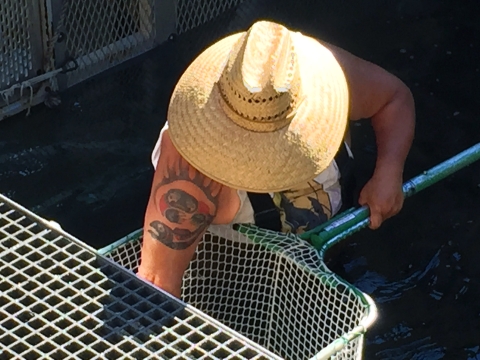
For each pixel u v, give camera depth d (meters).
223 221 2.70
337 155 3.12
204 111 2.50
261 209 2.89
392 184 3.05
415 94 4.57
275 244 2.53
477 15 5.24
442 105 4.49
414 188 3.01
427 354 3.16
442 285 3.42
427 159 4.11
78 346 1.75
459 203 3.81
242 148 2.45
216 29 5.14
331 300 2.39
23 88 4.40
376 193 3.01
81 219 3.82
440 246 3.59
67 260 1.92
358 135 4.16
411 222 3.69
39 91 4.48
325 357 1.96
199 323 1.80
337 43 5.02
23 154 4.16
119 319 1.80
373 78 3.23
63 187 3.98
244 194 2.70
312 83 2.58
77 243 1.96
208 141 2.47
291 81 2.41
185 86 2.62
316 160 2.50
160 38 4.95
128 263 2.67
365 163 4.00
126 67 4.80
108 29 4.70
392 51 4.94
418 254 3.54
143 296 1.85
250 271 2.66
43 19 4.38
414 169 4.05
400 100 3.29
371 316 2.12
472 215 3.75
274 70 2.40
